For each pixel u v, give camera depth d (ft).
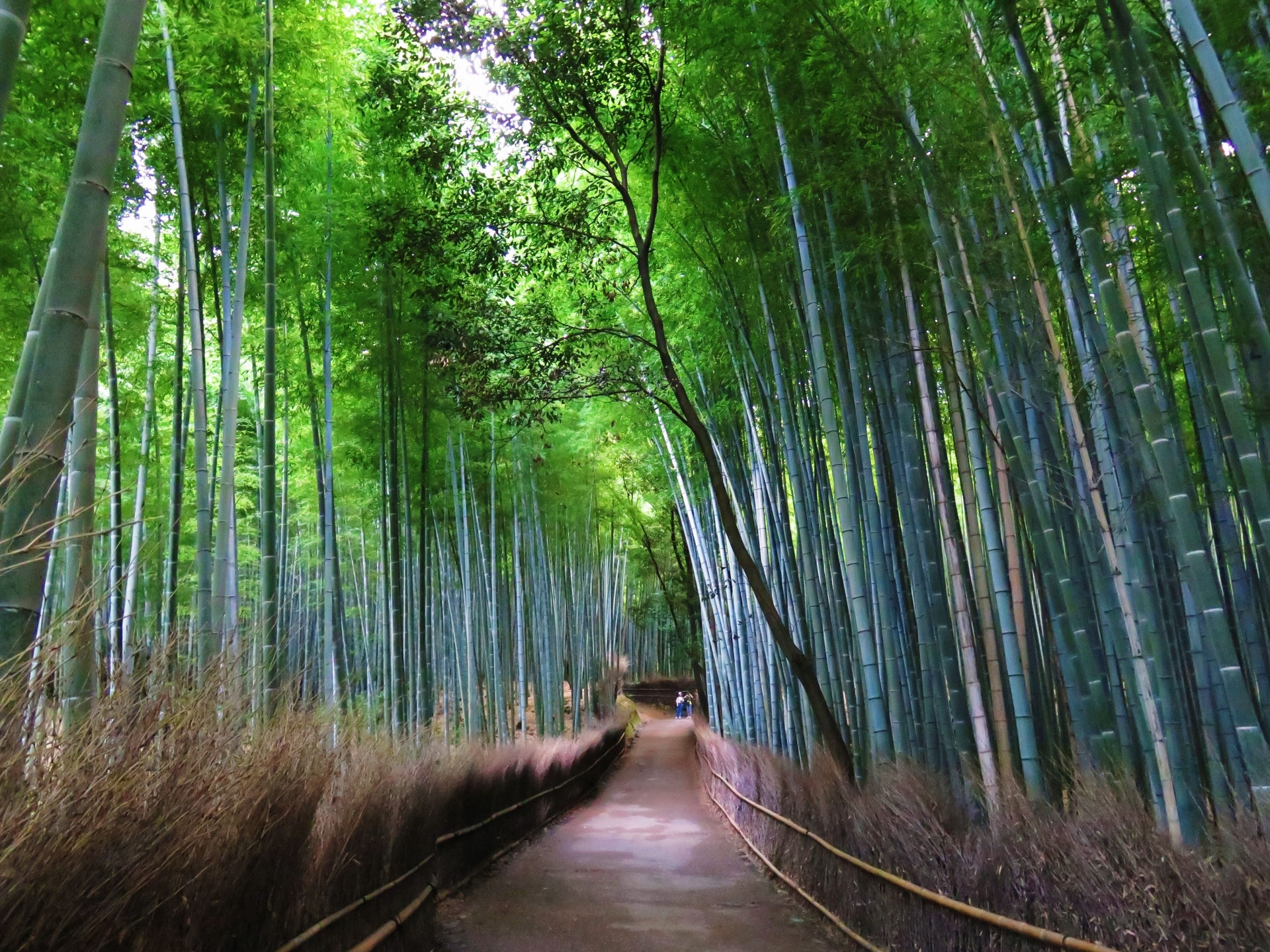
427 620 33.68
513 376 21.77
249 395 39.01
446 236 20.76
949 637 15.02
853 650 19.11
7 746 5.41
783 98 15.88
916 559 15.65
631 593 79.61
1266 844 7.45
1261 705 11.01
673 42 17.22
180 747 7.04
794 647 17.88
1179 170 10.82
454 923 16.57
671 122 19.39
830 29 13.71
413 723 24.35
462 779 20.27
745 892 19.29
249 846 8.02
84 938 5.47
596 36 18.04
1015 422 11.81
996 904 10.18
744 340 20.85
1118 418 10.96
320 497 25.88
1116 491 10.72
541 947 14.76
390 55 21.67
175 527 19.77
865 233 15.74
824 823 16.52
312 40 18.49
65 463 7.35
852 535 15.85
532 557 42.14
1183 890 7.66
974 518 14.57
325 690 20.51
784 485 23.18
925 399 14.84
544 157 20.26
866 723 18.54
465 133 20.35
